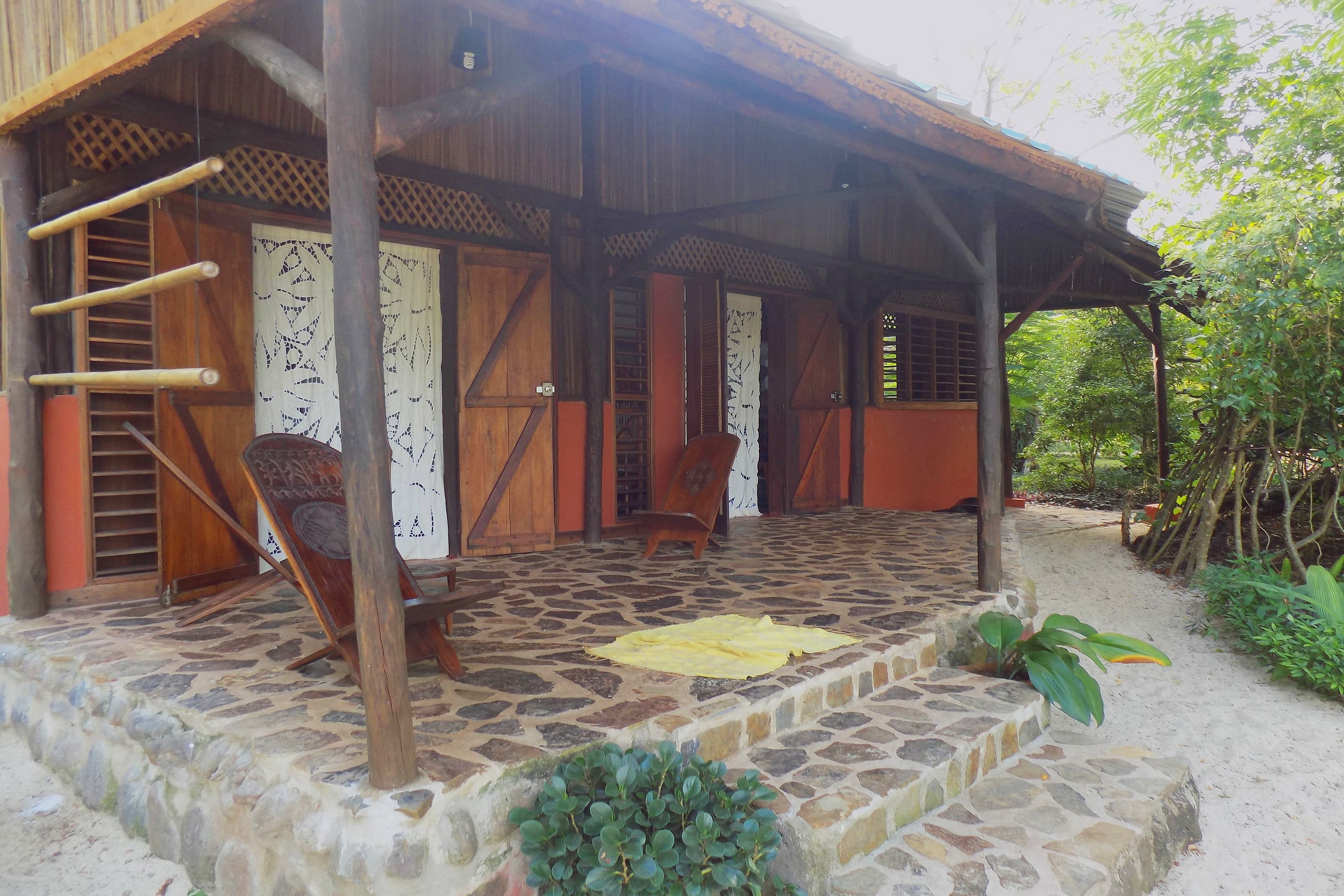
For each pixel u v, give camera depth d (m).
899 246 9.30
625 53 3.22
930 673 3.76
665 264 7.12
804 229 8.18
